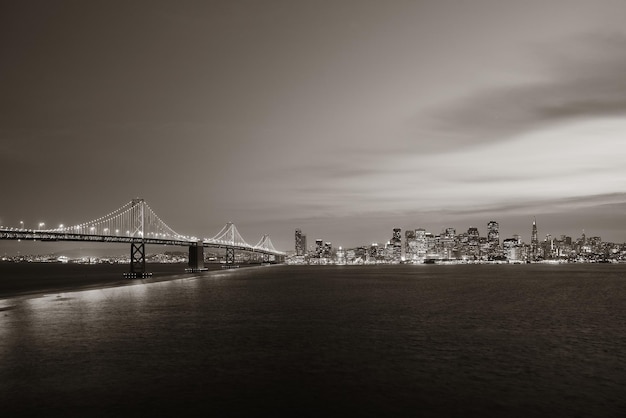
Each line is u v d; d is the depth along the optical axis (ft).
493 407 85.81
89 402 87.97
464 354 126.72
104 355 125.18
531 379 102.99
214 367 112.57
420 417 81.25
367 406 86.43
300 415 82.17
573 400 89.66
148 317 199.82
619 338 151.23
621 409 84.99
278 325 176.45
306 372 108.17
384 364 115.65
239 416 81.76
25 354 126.62
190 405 86.69
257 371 108.99
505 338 150.41
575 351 131.03
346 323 181.68
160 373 107.04
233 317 199.41
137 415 81.82
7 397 90.63
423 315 205.77
